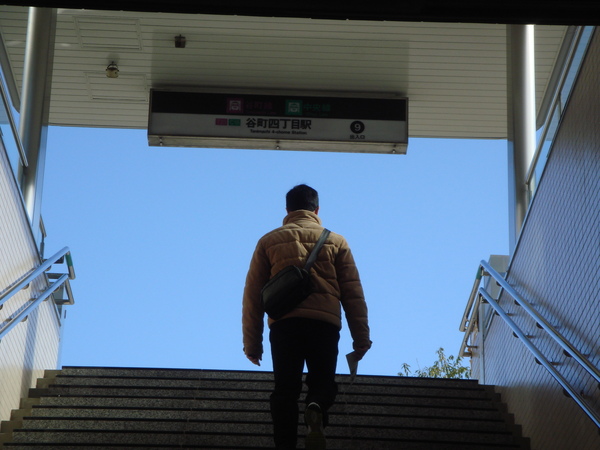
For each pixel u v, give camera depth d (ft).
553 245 23.47
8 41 31.12
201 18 33.81
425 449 21.61
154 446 20.86
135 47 35.73
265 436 21.91
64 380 27.17
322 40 35.06
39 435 22.00
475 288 33.09
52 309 30.50
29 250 26.76
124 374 27.68
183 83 38.06
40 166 29.68
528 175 30.17
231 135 37.06
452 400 26.76
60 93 39.32
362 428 22.76
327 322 15.21
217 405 24.66
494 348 29.99
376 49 35.63
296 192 16.88
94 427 22.91
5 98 24.49
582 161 21.02
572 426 20.92
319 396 14.58
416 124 41.65
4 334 22.39
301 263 15.64
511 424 25.79
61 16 33.71
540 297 24.72
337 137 37.24
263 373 27.53
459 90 38.42
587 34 21.48
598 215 19.71
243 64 36.68
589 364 18.74
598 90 19.94
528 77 32.53
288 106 37.52
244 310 15.92
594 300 19.93
